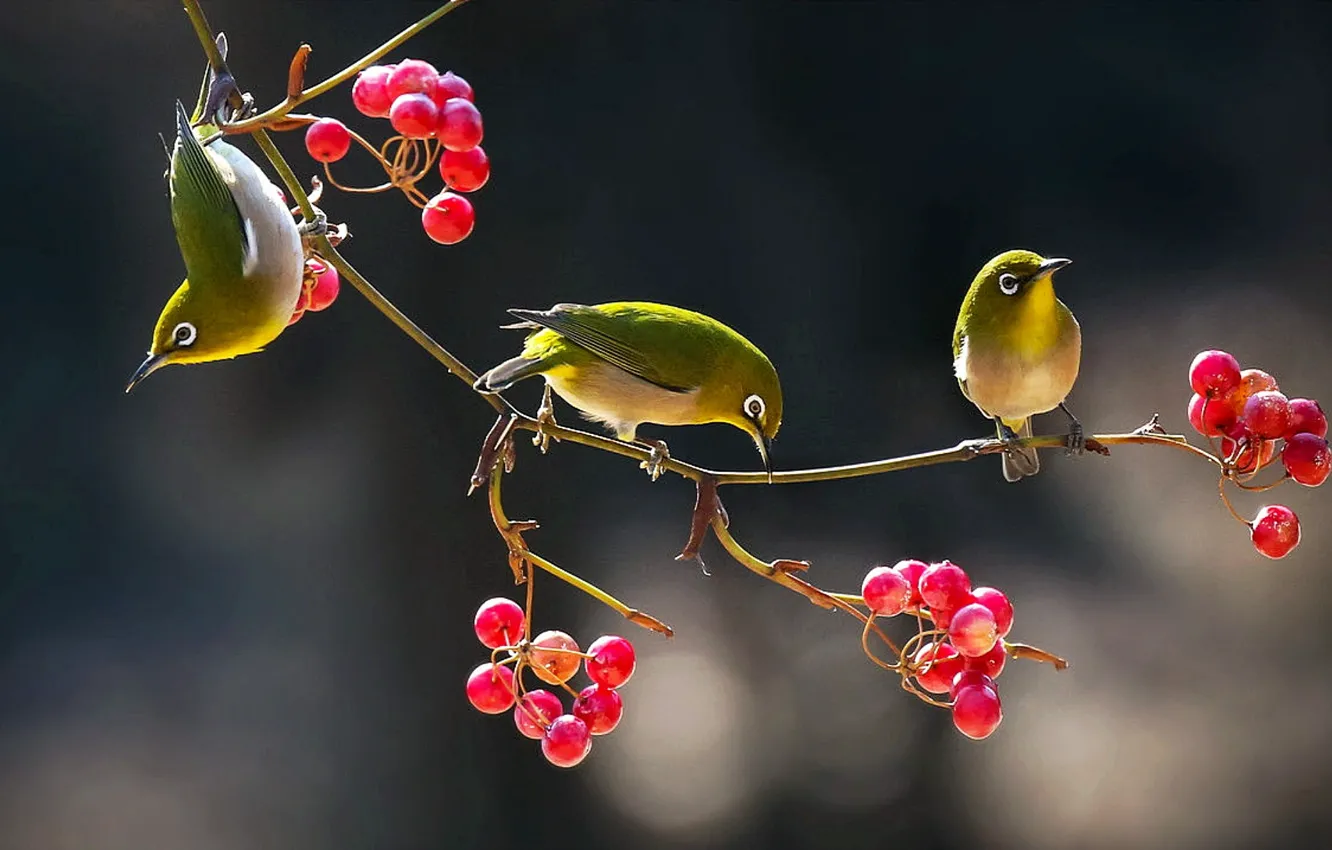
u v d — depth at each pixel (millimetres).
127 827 11438
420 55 13461
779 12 14383
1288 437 4516
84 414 12703
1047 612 13094
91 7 13164
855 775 12258
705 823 11961
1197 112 14773
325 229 4699
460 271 12969
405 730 12055
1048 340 6590
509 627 4488
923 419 13695
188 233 4941
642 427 13164
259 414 12742
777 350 13680
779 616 12883
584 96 13844
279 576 12469
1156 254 14539
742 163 14078
